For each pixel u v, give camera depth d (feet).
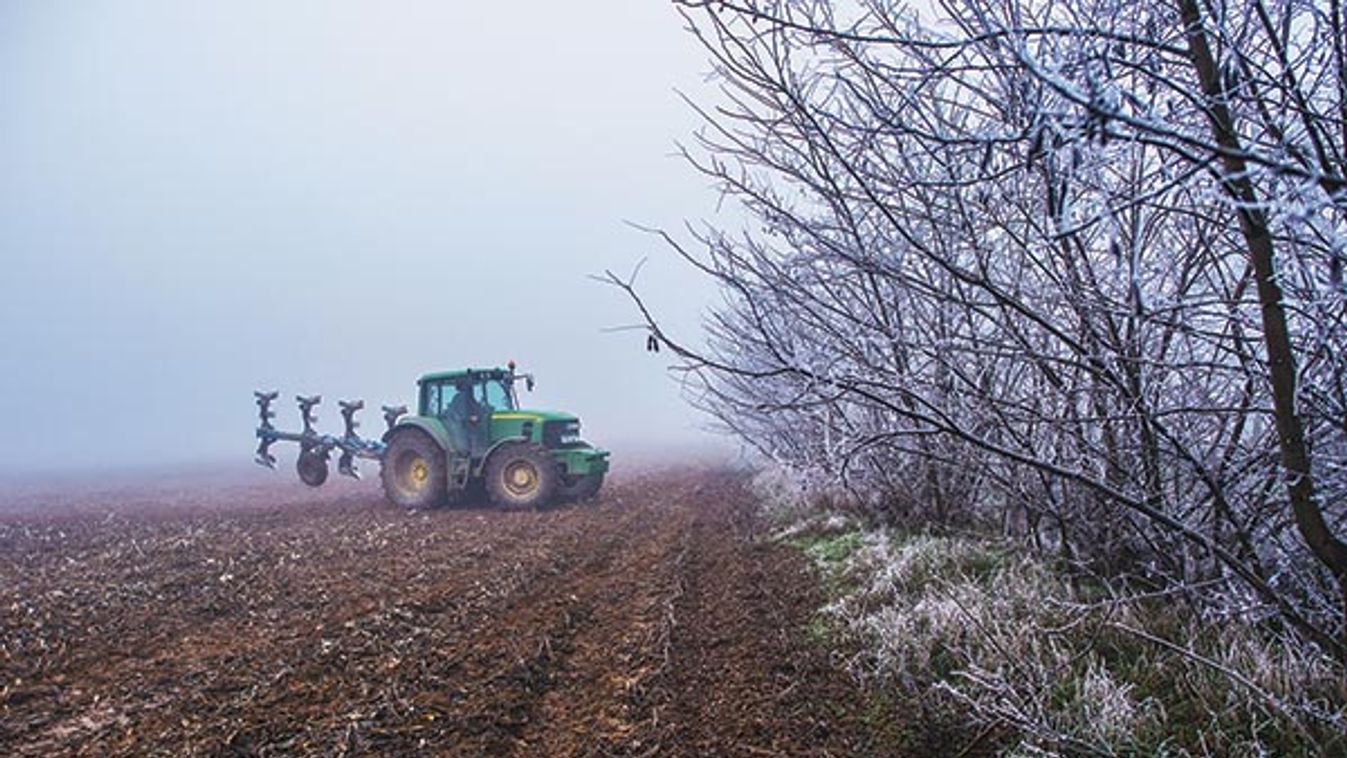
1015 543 18.66
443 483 43.96
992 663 13.44
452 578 25.00
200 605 22.08
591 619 20.31
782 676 15.43
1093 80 4.94
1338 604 11.02
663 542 30.60
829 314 12.84
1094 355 10.54
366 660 17.12
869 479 22.53
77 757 12.91
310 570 26.73
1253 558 10.82
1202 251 10.77
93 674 16.75
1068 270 10.94
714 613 20.03
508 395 47.11
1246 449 11.34
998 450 9.31
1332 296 6.99
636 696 14.83
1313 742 9.68
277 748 13.02
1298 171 4.98
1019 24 6.99
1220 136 6.90
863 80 10.37
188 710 14.62
